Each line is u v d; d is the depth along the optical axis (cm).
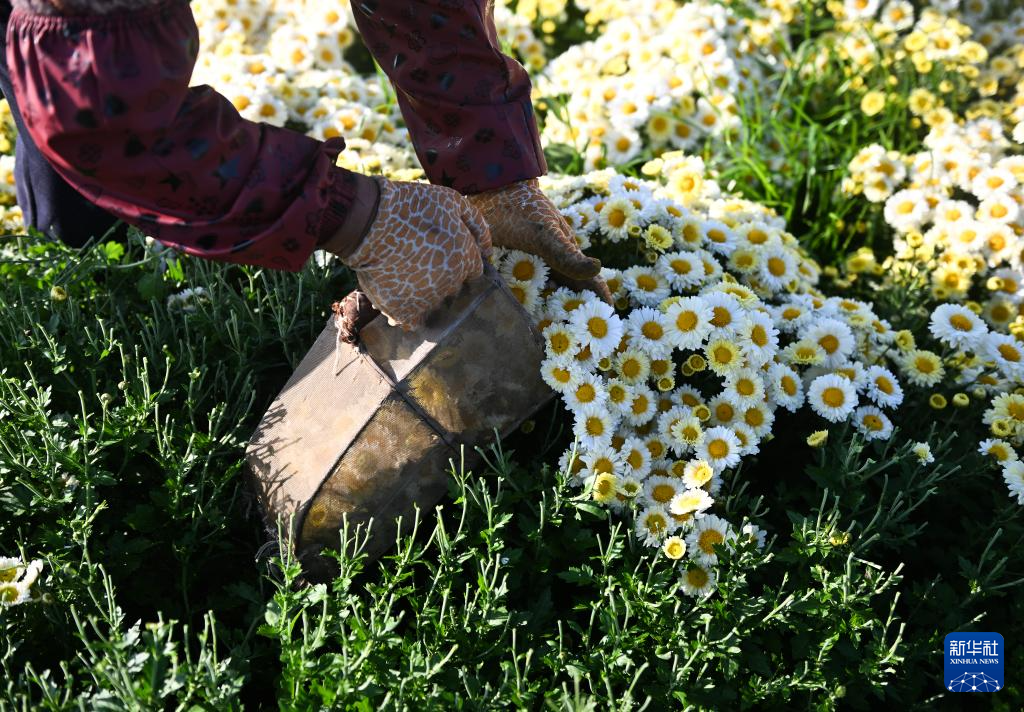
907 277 278
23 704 138
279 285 228
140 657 141
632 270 215
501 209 182
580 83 330
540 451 203
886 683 170
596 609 169
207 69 296
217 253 141
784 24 373
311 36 328
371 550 182
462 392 174
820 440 196
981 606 196
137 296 232
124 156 130
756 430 200
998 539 203
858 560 179
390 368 173
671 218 224
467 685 152
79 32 122
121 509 189
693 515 186
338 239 150
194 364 208
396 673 154
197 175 134
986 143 311
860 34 367
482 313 171
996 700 180
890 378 215
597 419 187
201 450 189
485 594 163
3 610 160
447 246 156
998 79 363
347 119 293
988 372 239
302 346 224
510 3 405
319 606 179
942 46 352
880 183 304
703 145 331
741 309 205
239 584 175
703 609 177
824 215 325
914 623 191
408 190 153
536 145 185
